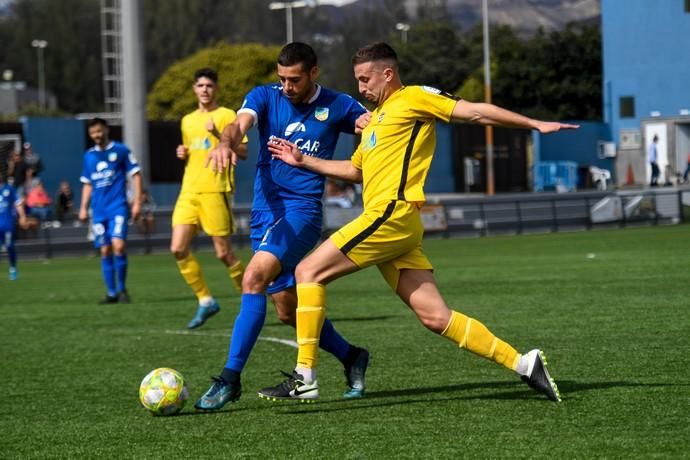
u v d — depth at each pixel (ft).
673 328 80.43
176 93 552.00
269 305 114.83
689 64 405.80
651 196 288.10
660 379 58.34
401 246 52.90
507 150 416.05
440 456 43.11
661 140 409.28
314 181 58.59
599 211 284.00
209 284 148.87
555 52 515.91
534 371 52.90
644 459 41.39
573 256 174.09
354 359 57.88
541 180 413.80
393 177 52.65
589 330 81.05
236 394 54.80
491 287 122.31
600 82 513.04
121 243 121.70
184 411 55.31
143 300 126.31
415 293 53.52
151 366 72.43
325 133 59.00
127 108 231.91
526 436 45.83
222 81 542.16
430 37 646.74
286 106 58.85
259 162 59.72
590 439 44.80
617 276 130.00
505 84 517.55
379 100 53.78
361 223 52.85
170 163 322.75
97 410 56.85
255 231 59.88
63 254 234.99
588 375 60.54
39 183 252.01
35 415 56.13
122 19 230.68
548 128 49.78
